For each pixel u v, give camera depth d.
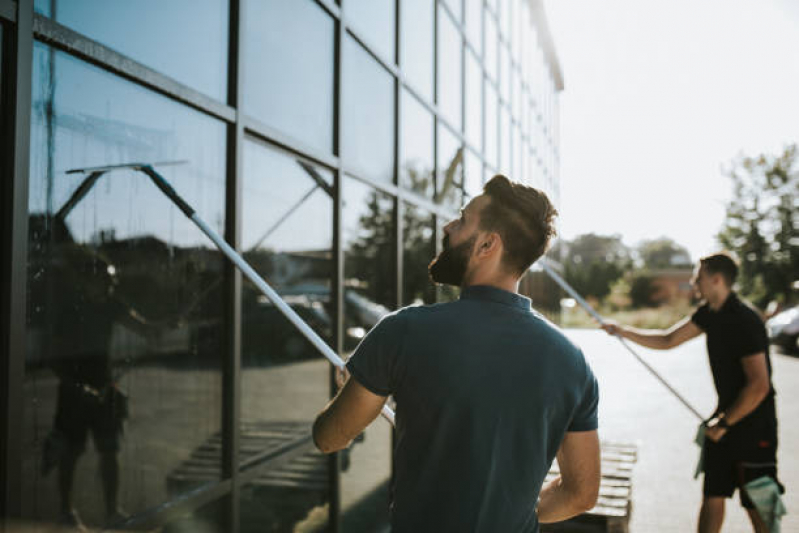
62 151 1.89
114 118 2.10
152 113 2.30
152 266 2.31
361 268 4.40
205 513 2.59
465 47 7.46
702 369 14.04
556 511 1.45
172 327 2.43
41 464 1.83
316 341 1.95
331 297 3.88
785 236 34.28
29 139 1.71
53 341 1.88
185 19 2.49
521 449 1.29
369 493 4.46
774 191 34.38
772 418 3.31
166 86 2.30
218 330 2.72
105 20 2.06
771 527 3.19
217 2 2.71
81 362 1.99
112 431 2.12
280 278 3.30
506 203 1.38
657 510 5.07
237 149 2.79
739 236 35.19
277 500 3.19
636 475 6.07
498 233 1.38
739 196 35.19
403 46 5.29
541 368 1.31
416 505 1.29
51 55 1.84
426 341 1.29
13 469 1.67
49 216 1.85
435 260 1.48
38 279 1.82
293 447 3.38
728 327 3.32
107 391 2.10
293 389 3.40
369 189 4.53
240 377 2.83
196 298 2.57
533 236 1.39
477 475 1.26
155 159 2.31
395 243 4.98
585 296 49.25
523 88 12.36
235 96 2.79
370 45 4.48
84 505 1.99
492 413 1.26
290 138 3.27
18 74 1.67
